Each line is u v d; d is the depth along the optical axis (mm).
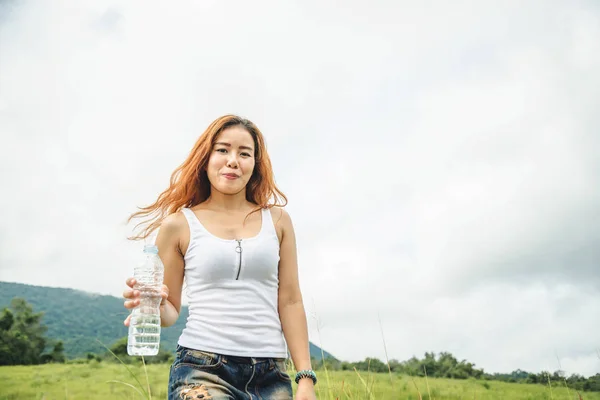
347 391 3578
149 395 2738
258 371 2148
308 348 2402
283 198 2664
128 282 2121
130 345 2115
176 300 2354
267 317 2244
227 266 2219
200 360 2104
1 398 13852
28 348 24344
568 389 4594
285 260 2465
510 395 9453
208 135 2453
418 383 4434
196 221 2344
